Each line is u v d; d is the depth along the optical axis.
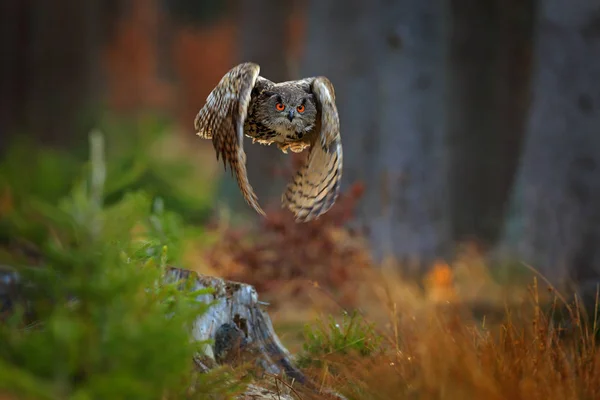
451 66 26.92
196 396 5.98
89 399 5.12
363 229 14.37
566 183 16.44
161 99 52.69
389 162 21.19
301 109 7.59
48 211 5.62
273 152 27.77
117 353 5.30
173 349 5.43
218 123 7.04
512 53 26.89
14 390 5.14
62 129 35.66
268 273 13.45
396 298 12.25
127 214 6.01
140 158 22.70
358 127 21.91
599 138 16.17
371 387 7.23
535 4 26.66
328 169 7.20
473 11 27.14
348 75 22.19
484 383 6.61
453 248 20.78
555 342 8.14
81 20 37.00
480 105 26.92
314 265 13.40
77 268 5.44
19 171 19.69
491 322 11.46
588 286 14.02
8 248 11.38
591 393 6.99
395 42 21.31
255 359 7.80
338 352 8.50
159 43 57.62
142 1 53.03
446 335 7.50
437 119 21.31
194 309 6.45
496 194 26.39
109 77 50.84
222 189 26.97
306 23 23.45
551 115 16.69
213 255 13.91
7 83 35.38
